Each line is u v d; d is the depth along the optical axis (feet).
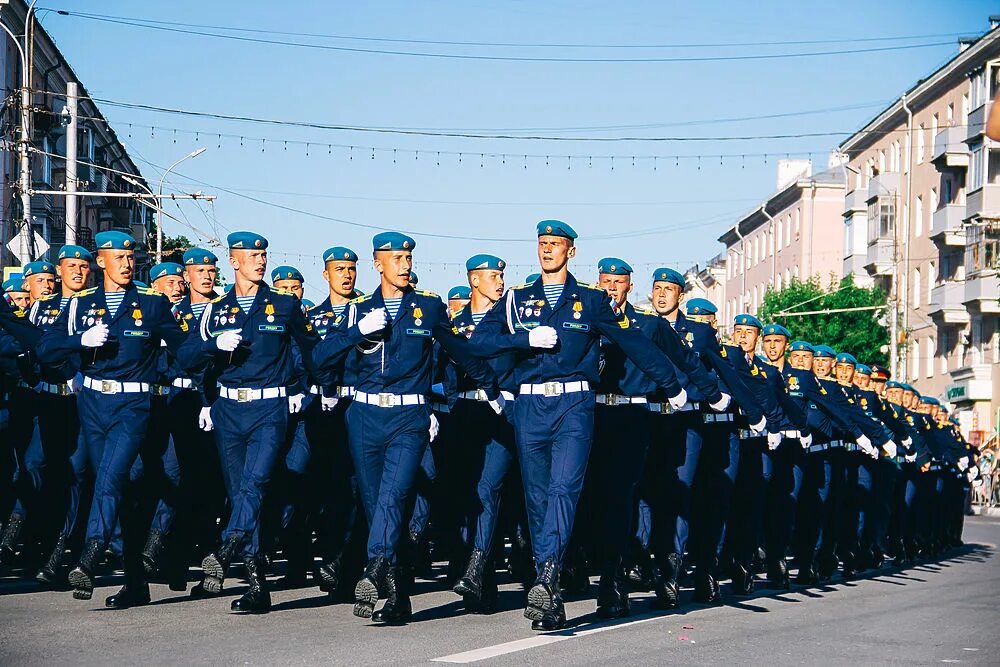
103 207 185.98
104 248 32.78
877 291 178.50
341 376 32.42
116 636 27.07
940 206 170.71
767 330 44.11
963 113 165.07
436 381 34.60
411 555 35.27
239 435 31.86
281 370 31.99
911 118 180.55
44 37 147.43
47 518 37.83
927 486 59.88
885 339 177.37
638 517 35.76
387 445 30.48
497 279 39.60
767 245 250.98
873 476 51.08
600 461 32.53
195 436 34.94
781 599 38.01
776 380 41.34
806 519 44.11
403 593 30.17
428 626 29.37
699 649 26.96
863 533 51.16
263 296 32.01
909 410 60.03
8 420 40.27
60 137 153.58
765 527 42.45
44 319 38.73
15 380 38.47
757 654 26.58
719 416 36.91
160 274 42.50
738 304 270.46
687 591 39.50
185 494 34.81
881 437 45.01
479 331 30.27
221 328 31.78
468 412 35.42
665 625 30.63
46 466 37.24
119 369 32.35
